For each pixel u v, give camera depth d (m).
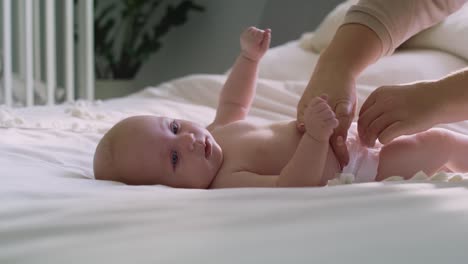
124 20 3.63
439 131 0.99
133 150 1.00
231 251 0.44
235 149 1.04
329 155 0.93
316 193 0.62
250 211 0.54
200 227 0.50
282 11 3.22
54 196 0.69
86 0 2.63
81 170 1.05
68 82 2.59
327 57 0.97
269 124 1.08
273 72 1.95
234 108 1.25
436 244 0.45
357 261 0.42
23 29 2.57
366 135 0.86
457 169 1.00
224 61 3.47
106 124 1.43
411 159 0.98
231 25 3.42
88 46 2.66
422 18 1.03
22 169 0.93
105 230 0.51
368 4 0.99
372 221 0.50
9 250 0.48
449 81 0.82
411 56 1.72
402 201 0.56
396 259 0.42
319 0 3.10
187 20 3.54
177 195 0.63
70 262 0.44
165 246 0.45
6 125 1.32
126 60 3.52
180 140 1.00
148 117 1.05
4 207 0.60
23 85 2.63
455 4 1.07
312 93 0.94
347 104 0.91
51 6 2.52
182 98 1.89
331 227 0.48
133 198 0.63
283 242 0.45
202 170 1.00
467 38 1.66
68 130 1.35
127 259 0.43
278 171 1.01
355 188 0.64
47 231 0.51
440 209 0.53
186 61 3.63
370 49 0.97
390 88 0.86
